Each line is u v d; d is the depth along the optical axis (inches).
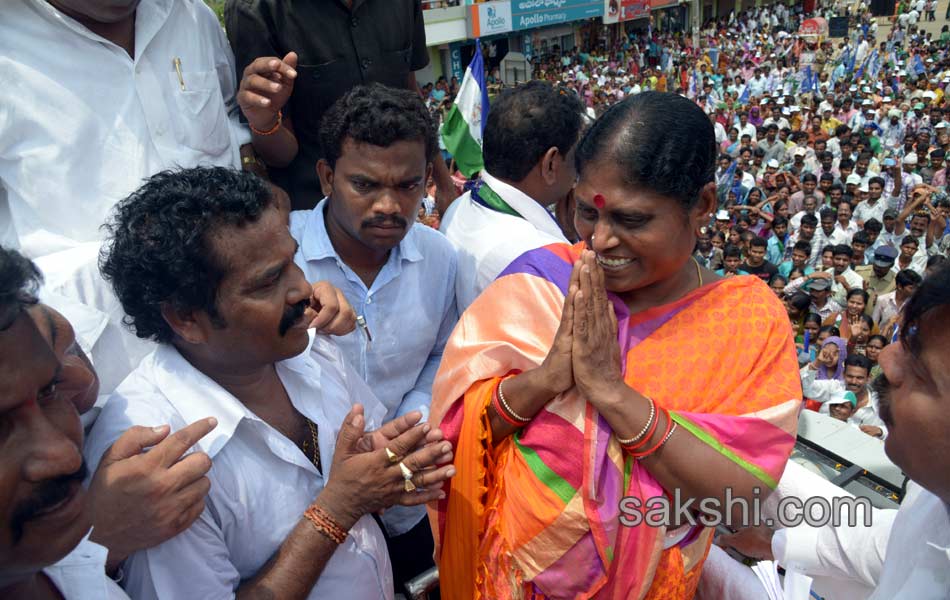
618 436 51.1
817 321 249.0
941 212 321.1
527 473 54.6
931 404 38.9
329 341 71.4
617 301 56.9
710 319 55.6
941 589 45.6
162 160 82.4
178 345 56.9
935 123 535.5
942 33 1058.1
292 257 54.5
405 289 87.5
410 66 119.0
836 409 207.0
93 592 41.8
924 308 38.6
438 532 65.3
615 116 50.6
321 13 100.3
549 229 88.3
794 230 350.6
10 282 31.8
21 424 32.7
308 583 56.0
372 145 73.5
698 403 53.1
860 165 403.2
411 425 57.9
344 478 56.5
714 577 72.3
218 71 96.4
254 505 57.1
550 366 52.7
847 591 68.1
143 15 80.3
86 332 65.0
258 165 100.0
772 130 514.9
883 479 84.4
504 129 86.0
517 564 56.1
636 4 1007.0
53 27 74.0
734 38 1159.6
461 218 93.9
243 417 56.2
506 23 815.7
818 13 1369.3
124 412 54.0
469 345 60.7
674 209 50.3
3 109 72.1
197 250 49.1
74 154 75.6
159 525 47.0
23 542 33.2
